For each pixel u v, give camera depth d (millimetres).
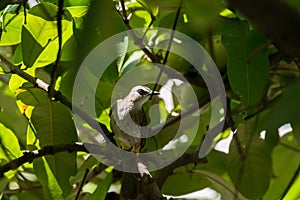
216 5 6508
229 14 6504
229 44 6277
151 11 6883
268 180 7387
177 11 6805
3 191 8016
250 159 7387
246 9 2307
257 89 6176
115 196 8500
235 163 7379
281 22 2264
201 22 6934
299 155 8352
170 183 8031
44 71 6984
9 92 8531
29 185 8180
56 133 7031
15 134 7469
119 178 8266
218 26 7074
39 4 6402
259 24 2311
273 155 8406
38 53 6500
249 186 7430
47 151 6566
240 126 7309
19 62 6859
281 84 7383
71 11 6238
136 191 7312
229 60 6234
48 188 7008
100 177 8250
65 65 6719
